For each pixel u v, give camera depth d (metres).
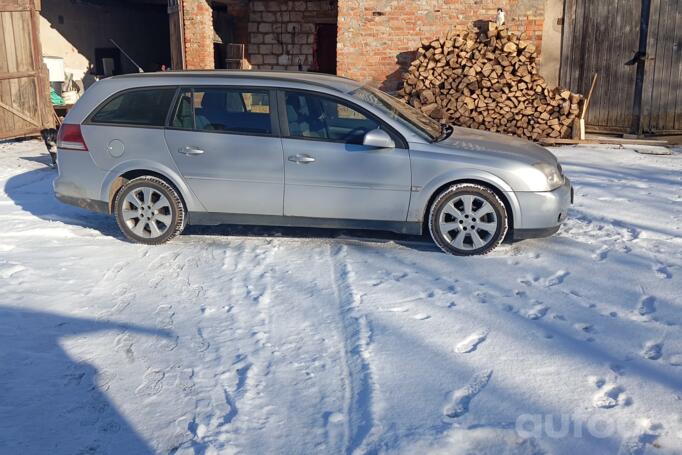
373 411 3.75
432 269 5.95
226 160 6.48
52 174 10.11
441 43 12.36
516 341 4.56
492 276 5.77
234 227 7.39
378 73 13.34
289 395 3.97
